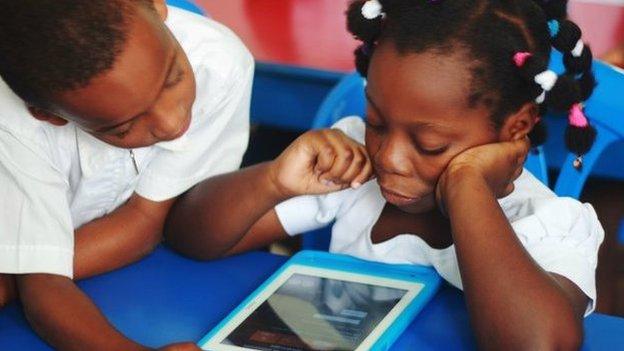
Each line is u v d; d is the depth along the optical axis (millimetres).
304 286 1223
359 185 1310
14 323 1237
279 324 1144
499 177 1165
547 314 1070
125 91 1077
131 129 1135
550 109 1184
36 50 1076
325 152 1299
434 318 1173
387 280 1227
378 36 1162
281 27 2232
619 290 2186
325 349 1087
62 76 1077
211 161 1485
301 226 1430
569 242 1204
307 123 2076
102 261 1337
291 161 1317
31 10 1071
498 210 1126
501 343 1078
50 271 1256
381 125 1146
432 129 1112
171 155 1401
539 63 1095
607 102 1494
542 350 1061
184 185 1420
